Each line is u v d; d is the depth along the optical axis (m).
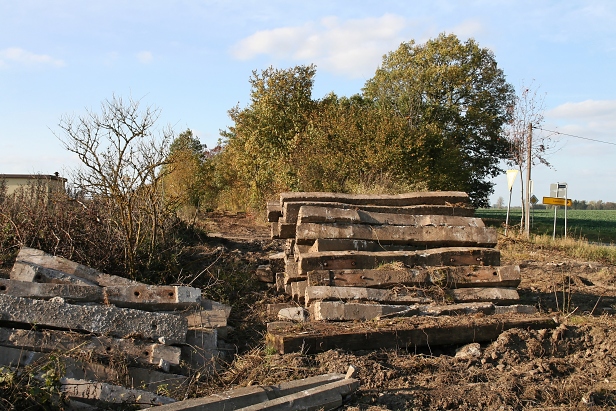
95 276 7.84
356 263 8.26
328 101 31.55
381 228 8.74
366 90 41.22
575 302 10.30
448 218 9.05
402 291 8.09
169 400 5.68
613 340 7.09
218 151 45.03
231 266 10.95
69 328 6.33
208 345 6.99
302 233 8.59
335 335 6.80
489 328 7.31
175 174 18.50
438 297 8.14
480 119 39.88
